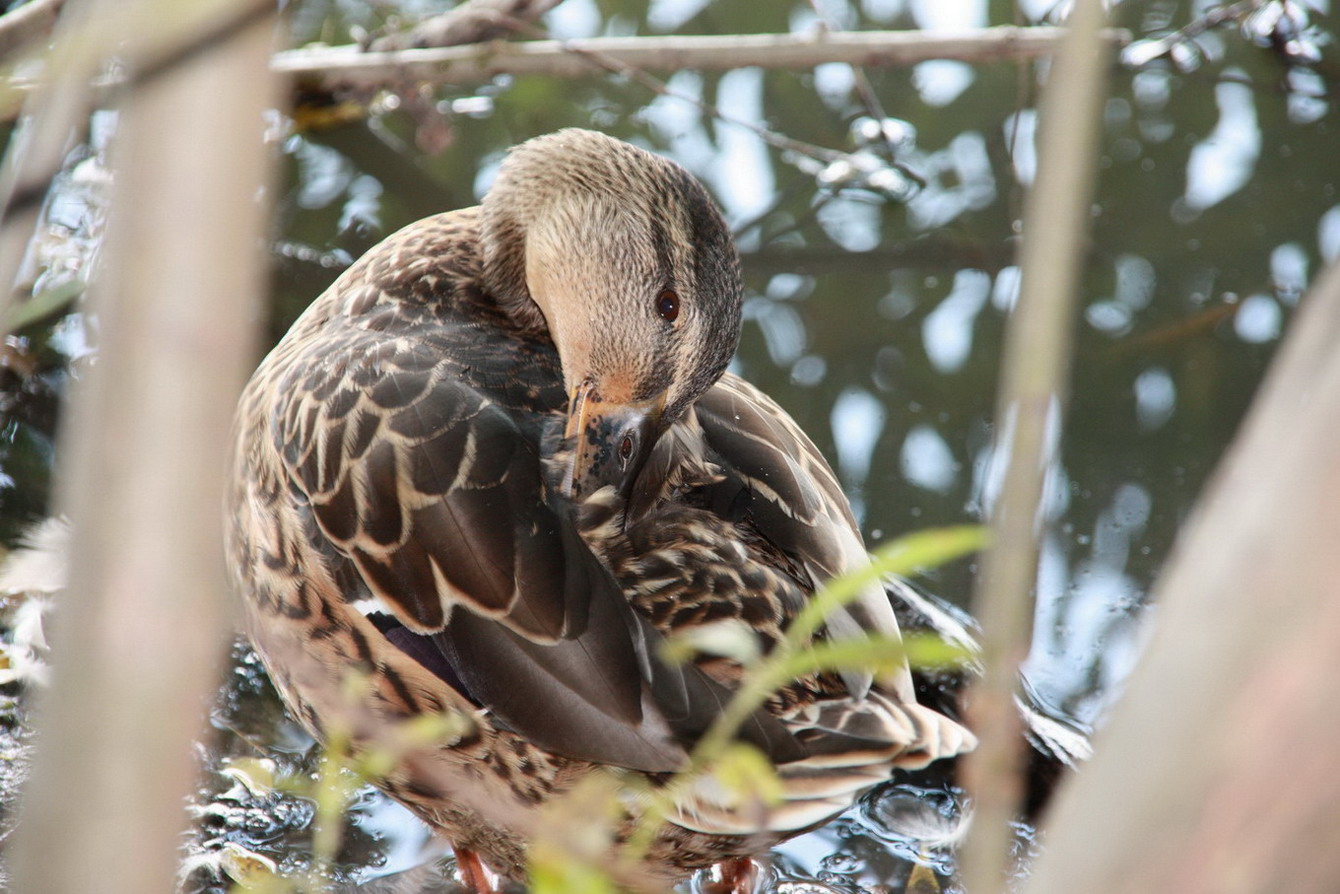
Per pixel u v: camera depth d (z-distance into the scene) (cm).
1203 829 142
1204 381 975
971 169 1146
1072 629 819
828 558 638
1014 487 179
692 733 552
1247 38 1273
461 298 771
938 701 791
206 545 151
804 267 1063
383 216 1070
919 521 887
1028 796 725
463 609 591
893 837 714
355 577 628
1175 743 144
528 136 1159
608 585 583
